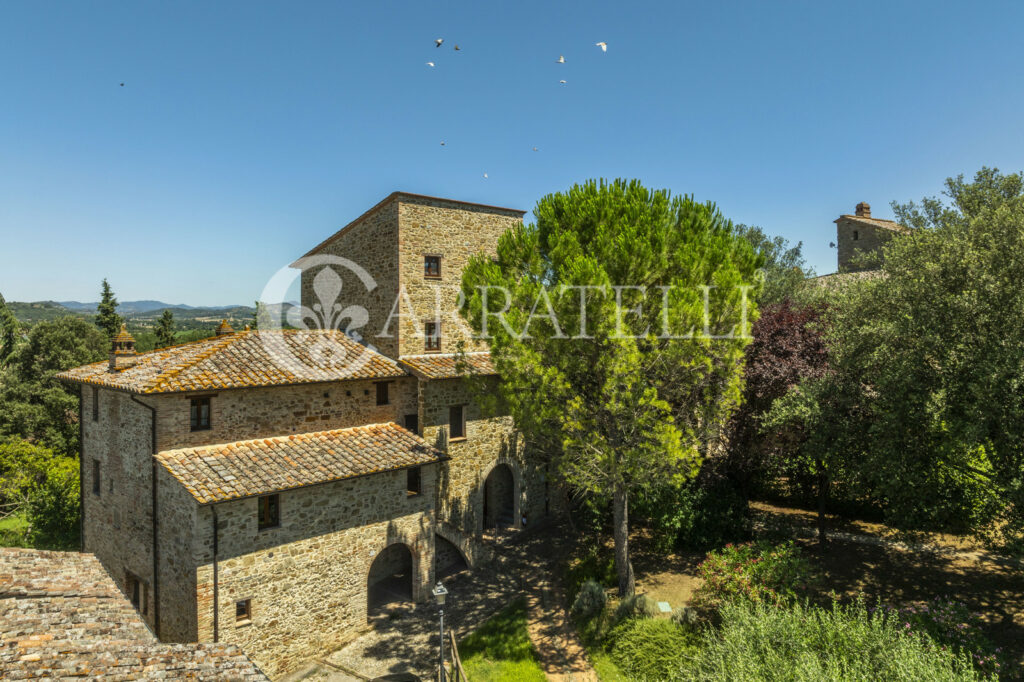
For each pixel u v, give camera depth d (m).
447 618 16.11
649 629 13.43
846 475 15.15
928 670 8.91
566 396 13.95
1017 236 11.77
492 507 22.61
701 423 15.28
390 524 16.17
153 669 7.03
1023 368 10.55
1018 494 11.23
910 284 13.05
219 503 12.73
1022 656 11.91
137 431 15.35
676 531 18.94
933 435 12.93
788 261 36.47
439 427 19.38
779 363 17.30
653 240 13.56
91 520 18.41
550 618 15.91
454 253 21.55
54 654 7.00
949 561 16.59
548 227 15.33
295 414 16.28
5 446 28.78
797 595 13.79
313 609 14.42
